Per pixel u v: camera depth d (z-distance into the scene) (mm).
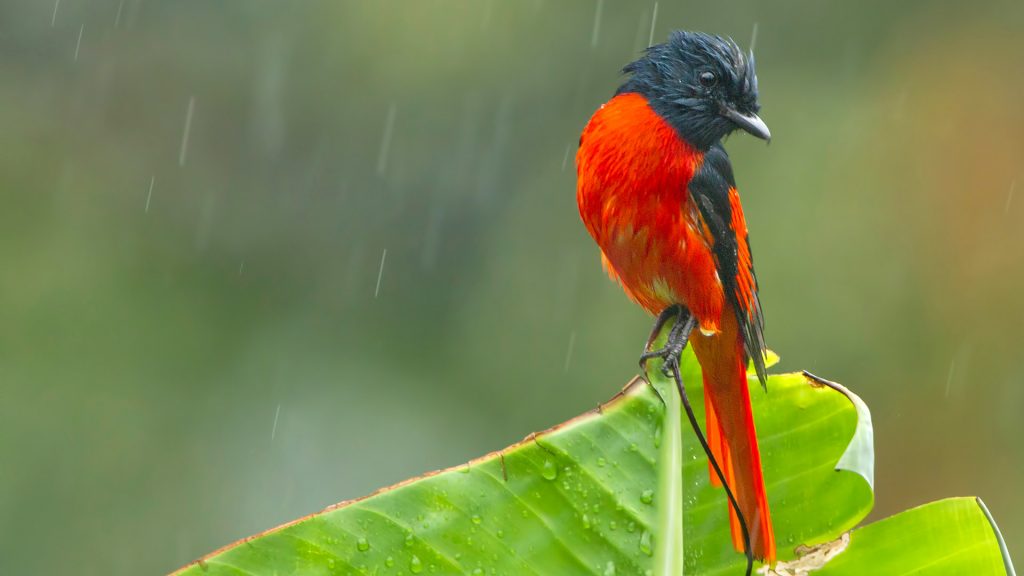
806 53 15156
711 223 6117
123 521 12508
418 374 14539
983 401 13539
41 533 12219
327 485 13297
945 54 15211
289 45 15625
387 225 15211
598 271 14758
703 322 6016
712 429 5090
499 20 15625
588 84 15539
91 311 13914
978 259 14195
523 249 15094
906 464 13672
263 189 15281
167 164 15039
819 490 4863
